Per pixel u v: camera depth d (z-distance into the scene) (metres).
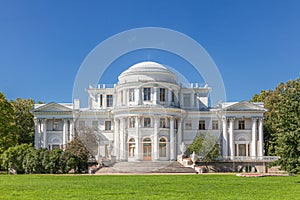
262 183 29.98
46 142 69.50
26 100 81.25
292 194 21.81
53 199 19.39
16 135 61.72
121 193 22.34
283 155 31.50
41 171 50.19
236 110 68.62
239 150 69.38
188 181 32.38
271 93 84.94
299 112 31.20
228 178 36.78
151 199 19.31
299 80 32.47
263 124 71.31
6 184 29.72
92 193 22.38
